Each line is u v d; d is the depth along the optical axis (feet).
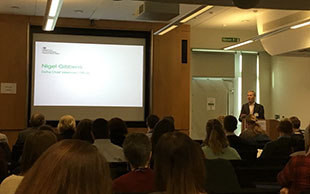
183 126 32.96
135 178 7.75
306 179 9.76
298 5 20.16
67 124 17.17
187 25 33.27
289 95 34.37
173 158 5.03
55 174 2.77
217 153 13.03
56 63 31.35
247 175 11.69
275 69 36.78
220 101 37.35
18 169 10.16
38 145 7.36
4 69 30.07
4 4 27.20
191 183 4.99
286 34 26.45
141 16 23.77
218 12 29.07
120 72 32.45
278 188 11.37
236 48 36.01
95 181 2.82
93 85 31.96
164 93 32.73
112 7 27.37
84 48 31.81
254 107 27.27
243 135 21.01
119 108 32.40
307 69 31.73
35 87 31.01
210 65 36.81
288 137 15.97
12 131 30.12
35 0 25.96
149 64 32.76
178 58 33.06
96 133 14.15
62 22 30.91
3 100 29.99
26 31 30.42
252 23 32.86
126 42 32.53
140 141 8.41
